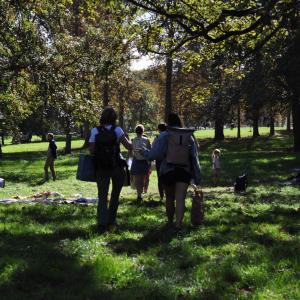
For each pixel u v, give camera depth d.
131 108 73.94
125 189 20.20
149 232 7.64
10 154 49.09
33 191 21.00
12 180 26.23
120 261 5.85
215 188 19.98
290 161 29.50
